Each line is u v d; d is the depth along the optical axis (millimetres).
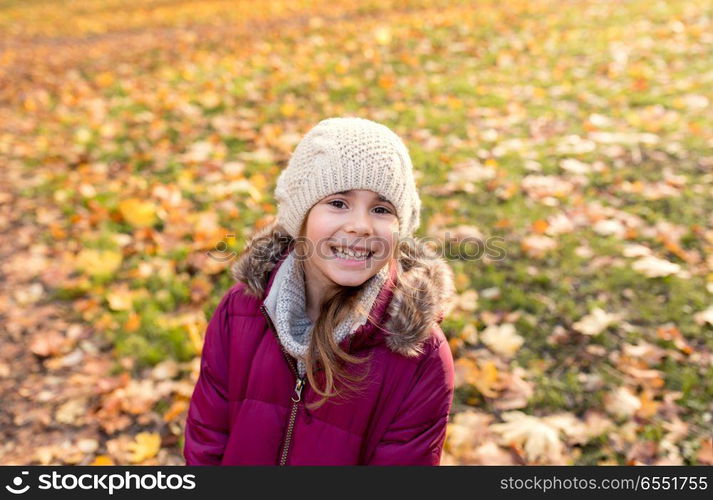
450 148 4703
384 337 1472
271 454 1619
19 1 14758
